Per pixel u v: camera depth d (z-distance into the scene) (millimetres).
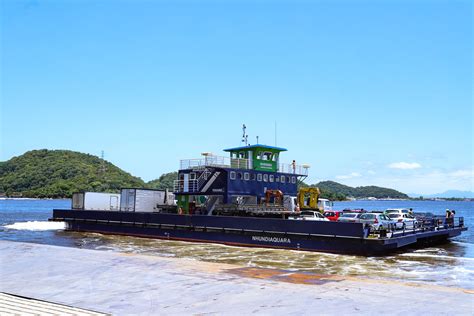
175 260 16141
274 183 41406
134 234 39938
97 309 9453
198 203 41906
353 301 9750
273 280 12250
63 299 10383
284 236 30156
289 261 25297
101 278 12766
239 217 32562
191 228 35344
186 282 12094
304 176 44719
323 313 8859
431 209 168250
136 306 9695
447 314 8641
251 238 31828
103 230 42688
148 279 12555
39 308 9469
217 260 25781
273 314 8875
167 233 37281
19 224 52219
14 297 10602
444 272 21969
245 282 11953
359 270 22438
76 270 14031
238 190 38281
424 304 9445
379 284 11633
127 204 45375
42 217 79312
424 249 32281
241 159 40562
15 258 16547
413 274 21328
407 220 38812
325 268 23000
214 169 38188
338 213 44875
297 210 38656
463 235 46188
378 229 28906
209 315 8914
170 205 44062
